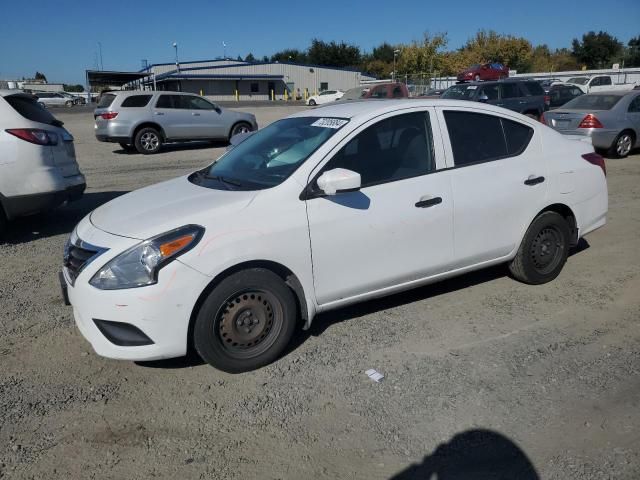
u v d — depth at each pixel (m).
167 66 67.69
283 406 3.29
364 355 3.85
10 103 6.46
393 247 4.02
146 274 3.30
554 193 4.80
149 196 4.10
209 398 3.39
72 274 3.60
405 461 2.82
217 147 17.23
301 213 3.66
